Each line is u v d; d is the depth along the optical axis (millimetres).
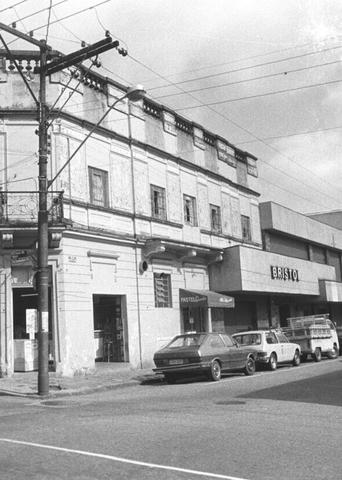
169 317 24250
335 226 53094
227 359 18312
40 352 15125
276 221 35469
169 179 25578
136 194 23047
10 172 18859
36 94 19531
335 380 16578
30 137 19188
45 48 16094
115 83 22578
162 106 25703
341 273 49094
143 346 22297
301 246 41219
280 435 8422
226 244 29812
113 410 11344
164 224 24656
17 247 18859
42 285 15555
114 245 21516
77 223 19688
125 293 21781
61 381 17375
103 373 19828
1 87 19297
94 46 15523
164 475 6246
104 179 21578
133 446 7750
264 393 13727
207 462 6840
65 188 19422
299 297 37594
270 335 22562
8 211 18359
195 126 28266
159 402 12570
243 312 31609
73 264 19344
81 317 19406
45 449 7590
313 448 7543
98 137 21375
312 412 10594
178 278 25438
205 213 28188
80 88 20734
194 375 18250
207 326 27062
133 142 23156
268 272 30422
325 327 28688
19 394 15000
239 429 8914
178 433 8617
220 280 27906
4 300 18562
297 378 17531
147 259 23266
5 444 7930
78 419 10133
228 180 30844
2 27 14852
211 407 11445
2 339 18391
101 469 6523
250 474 6285
